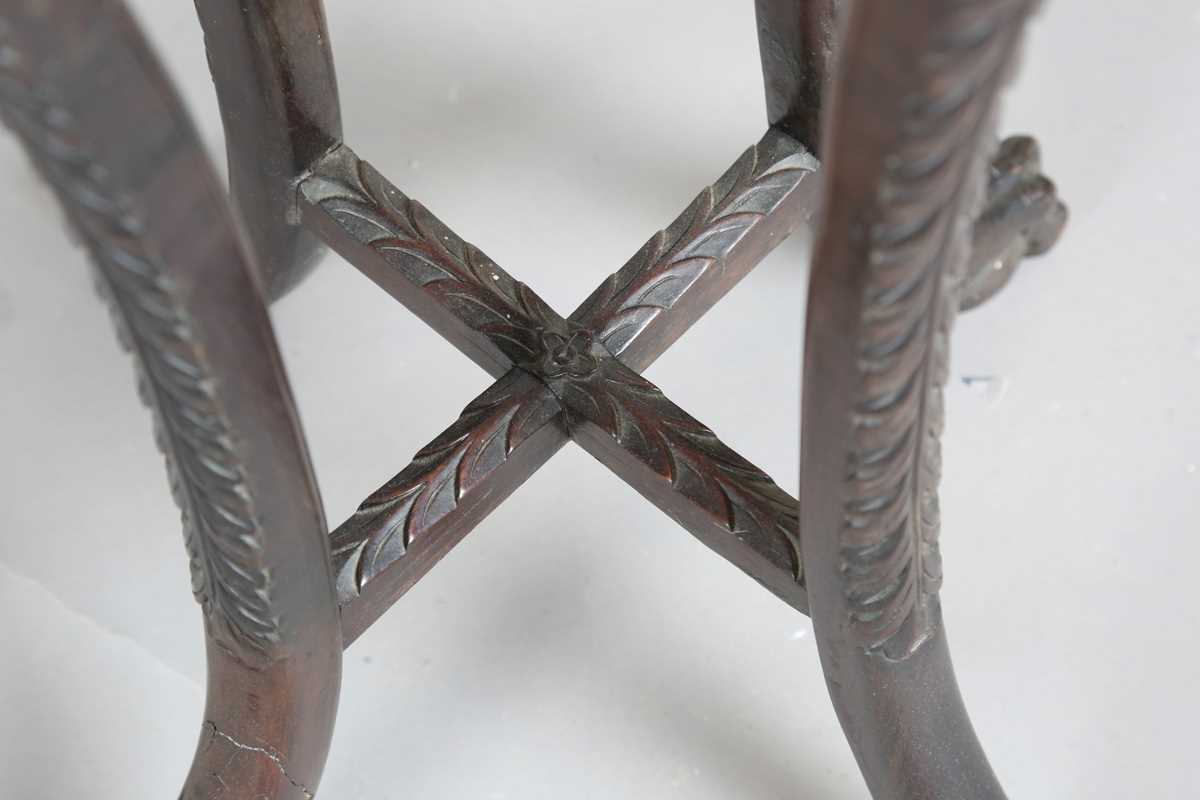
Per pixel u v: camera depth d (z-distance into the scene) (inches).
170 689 50.8
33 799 49.5
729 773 50.1
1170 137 56.5
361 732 50.5
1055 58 57.6
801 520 40.9
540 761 50.2
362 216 49.2
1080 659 51.0
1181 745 50.1
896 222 35.4
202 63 57.9
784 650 51.3
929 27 33.0
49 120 34.4
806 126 49.4
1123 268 55.0
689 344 54.3
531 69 57.9
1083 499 52.6
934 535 41.9
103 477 52.9
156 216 35.6
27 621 51.2
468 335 48.1
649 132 57.0
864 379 37.4
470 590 52.1
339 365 54.2
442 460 45.9
